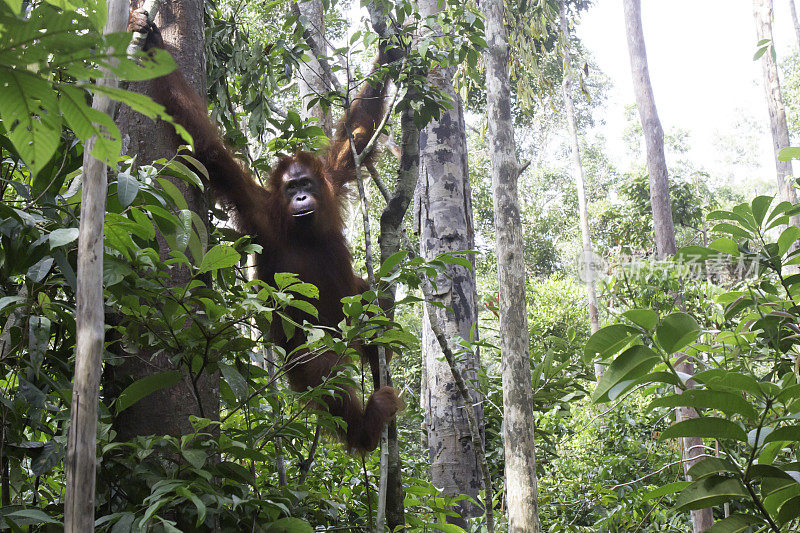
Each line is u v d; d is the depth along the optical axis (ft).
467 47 12.64
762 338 8.94
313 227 12.96
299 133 13.51
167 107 9.71
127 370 8.46
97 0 2.99
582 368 16.48
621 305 13.42
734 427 6.84
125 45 2.55
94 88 2.63
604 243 54.13
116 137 2.84
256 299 7.74
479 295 37.60
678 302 14.43
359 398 12.56
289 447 10.27
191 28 10.27
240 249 9.40
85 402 4.29
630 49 29.43
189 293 8.28
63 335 7.79
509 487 9.39
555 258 80.64
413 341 9.20
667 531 16.47
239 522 7.59
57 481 9.52
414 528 11.01
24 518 6.27
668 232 27.99
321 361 11.70
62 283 7.21
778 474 6.79
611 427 24.94
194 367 7.87
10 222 6.51
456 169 20.17
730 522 7.14
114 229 6.50
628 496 16.81
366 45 12.00
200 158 10.40
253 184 12.85
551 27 34.17
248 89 13.51
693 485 7.18
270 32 15.84
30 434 8.70
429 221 20.01
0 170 7.15
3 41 2.47
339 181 13.96
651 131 28.76
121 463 7.31
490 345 13.38
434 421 18.67
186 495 6.23
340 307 13.17
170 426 8.26
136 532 6.28
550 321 52.21
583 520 18.44
